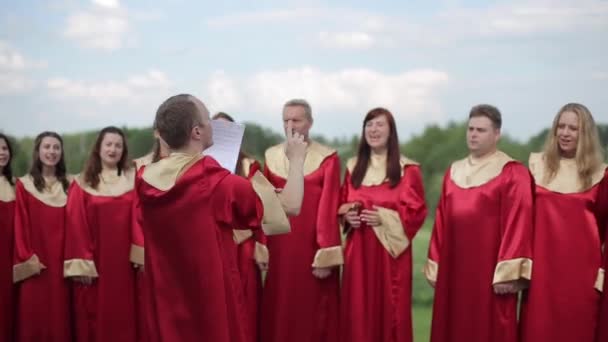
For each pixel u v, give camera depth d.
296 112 5.54
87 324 5.92
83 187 5.92
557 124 4.91
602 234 4.85
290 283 5.56
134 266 5.90
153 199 3.62
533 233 4.92
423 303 7.54
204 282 3.59
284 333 5.56
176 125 3.63
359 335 5.40
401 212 5.39
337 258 5.46
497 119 5.13
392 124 5.48
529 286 4.91
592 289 4.78
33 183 5.98
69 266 5.84
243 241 5.53
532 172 5.00
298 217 5.55
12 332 5.96
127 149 6.02
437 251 5.27
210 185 3.60
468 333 5.05
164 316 3.65
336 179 5.58
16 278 5.86
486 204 5.03
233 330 3.63
